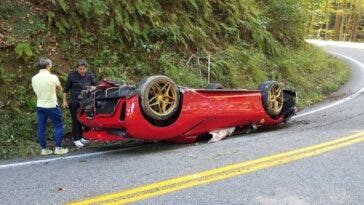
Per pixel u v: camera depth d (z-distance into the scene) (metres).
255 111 9.05
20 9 10.19
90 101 7.91
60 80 9.75
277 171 6.17
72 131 8.47
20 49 9.41
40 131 7.83
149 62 11.70
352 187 5.55
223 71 13.16
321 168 6.29
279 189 5.50
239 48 14.93
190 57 12.61
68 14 10.64
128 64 11.20
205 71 12.73
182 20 13.43
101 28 11.03
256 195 5.31
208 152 7.32
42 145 7.84
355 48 34.59
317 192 5.40
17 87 9.21
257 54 15.15
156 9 12.72
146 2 12.46
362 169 6.25
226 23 15.34
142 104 7.34
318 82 16.81
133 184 5.75
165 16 12.96
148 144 8.38
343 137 8.09
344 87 16.70
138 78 11.13
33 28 10.02
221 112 8.41
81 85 8.44
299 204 5.05
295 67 16.75
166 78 7.65
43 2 10.59
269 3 19.03
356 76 19.69
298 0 20.72
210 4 15.16
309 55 20.03
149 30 12.19
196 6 13.86
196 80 11.94
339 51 31.94
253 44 15.96
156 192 5.44
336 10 51.44
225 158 6.87
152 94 7.55
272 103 9.41
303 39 21.62
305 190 5.46
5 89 9.07
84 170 6.52
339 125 9.39
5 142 8.20
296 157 6.82
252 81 13.81
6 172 6.54
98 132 7.92
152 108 7.55
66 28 10.50
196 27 13.68
